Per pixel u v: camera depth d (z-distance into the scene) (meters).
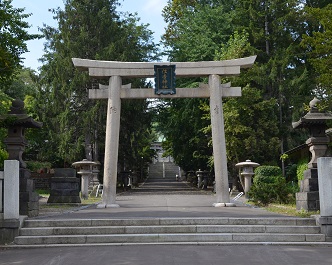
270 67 30.23
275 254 8.93
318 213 12.43
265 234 10.44
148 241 10.30
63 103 30.80
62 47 30.97
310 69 31.39
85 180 23.75
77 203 18.33
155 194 29.20
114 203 16.86
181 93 17.69
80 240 10.30
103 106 30.61
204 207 16.27
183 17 36.31
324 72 16.75
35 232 10.70
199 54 29.83
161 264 7.94
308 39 16.83
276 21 30.41
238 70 17.53
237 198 21.50
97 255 8.88
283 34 31.02
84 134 30.88
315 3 31.42
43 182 33.69
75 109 31.77
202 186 37.44
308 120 13.76
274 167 21.56
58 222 11.13
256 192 17.70
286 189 17.88
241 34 30.73
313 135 14.07
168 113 36.69
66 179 18.44
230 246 9.86
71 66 30.36
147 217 11.76
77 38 31.00
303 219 11.20
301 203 13.68
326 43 16.30
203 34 31.14
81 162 23.14
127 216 12.24
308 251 9.31
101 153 35.12
